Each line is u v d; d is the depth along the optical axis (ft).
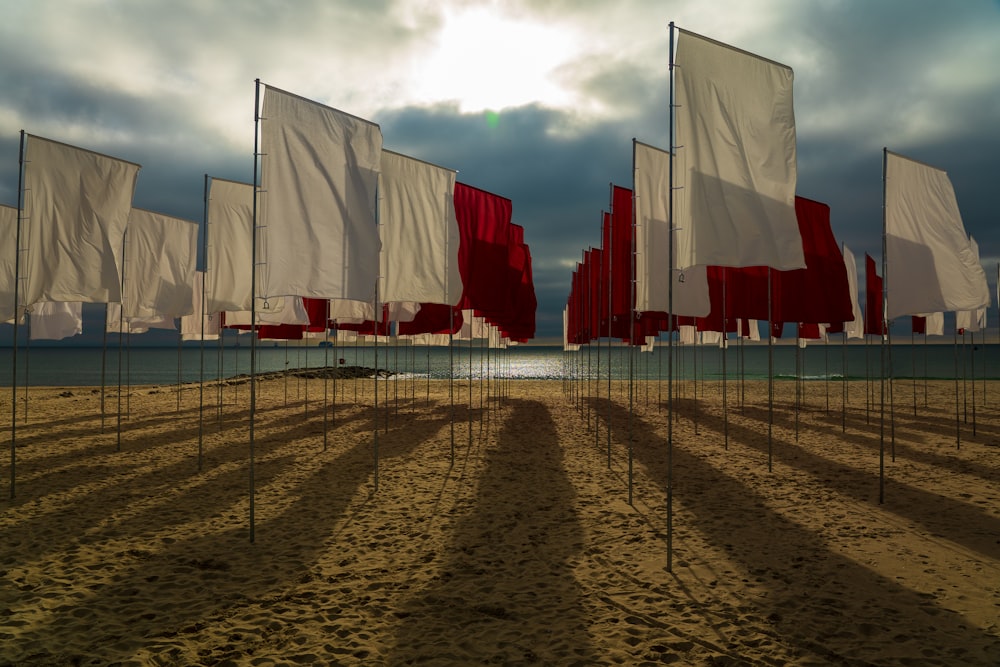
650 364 225.35
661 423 51.03
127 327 53.16
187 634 13.61
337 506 24.81
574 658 12.57
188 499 25.68
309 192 20.67
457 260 29.81
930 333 63.21
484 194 33.53
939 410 60.49
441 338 68.90
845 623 14.10
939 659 12.35
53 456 34.91
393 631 13.87
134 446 38.52
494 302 33.78
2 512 23.41
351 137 21.86
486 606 15.21
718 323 38.11
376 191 22.68
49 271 24.04
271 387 89.61
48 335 37.63
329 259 20.93
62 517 22.82
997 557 18.61
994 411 59.36
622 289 30.91
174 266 36.32
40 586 16.26
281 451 37.27
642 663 12.35
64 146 24.35
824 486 28.22
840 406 63.93
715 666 12.20
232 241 34.83
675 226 18.31
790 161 18.11
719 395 78.79
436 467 32.60
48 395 74.64
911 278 24.95
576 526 22.15
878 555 18.86
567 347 81.30
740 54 18.22
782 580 16.88
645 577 17.20
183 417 53.47
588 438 42.80
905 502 25.31
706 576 17.22
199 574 17.35
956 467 32.32
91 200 25.02
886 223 24.89
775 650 12.83
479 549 19.66
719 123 17.95
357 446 39.22
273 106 20.01
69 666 12.07
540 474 30.89
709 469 32.12
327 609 15.05
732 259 17.70
